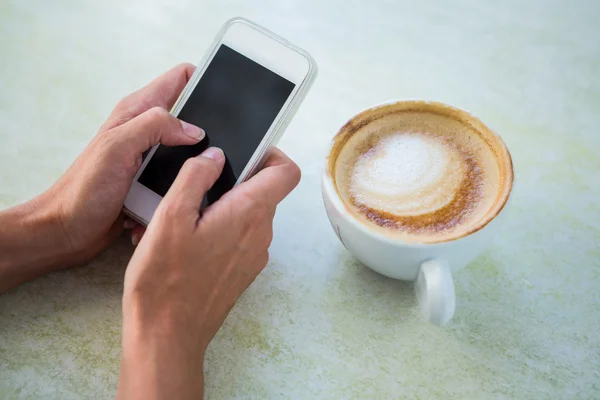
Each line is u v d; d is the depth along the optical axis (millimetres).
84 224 478
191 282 438
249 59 484
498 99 573
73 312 485
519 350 469
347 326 481
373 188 469
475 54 601
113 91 590
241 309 488
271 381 462
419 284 456
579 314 480
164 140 473
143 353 419
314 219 526
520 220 516
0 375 462
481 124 475
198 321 444
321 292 494
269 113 477
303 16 631
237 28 487
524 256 502
